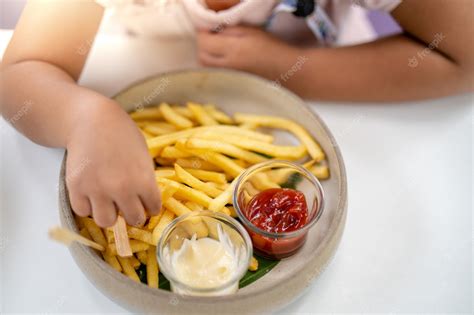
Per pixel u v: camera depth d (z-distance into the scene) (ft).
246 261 2.79
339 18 4.85
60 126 3.17
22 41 3.63
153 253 3.01
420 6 3.89
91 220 3.06
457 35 3.84
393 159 3.72
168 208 3.10
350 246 3.23
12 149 3.66
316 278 2.91
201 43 4.36
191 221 2.96
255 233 3.05
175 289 2.76
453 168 3.67
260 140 3.55
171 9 4.36
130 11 4.32
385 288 3.04
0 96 3.45
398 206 3.45
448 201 3.48
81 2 3.81
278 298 2.72
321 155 3.50
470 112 4.02
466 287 3.03
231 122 3.83
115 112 3.14
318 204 3.16
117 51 4.39
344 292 3.02
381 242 3.26
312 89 4.12
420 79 4.00
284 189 3.29
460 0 3.76
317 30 4.59
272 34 4.54
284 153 3.46
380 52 4.14
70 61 3.75
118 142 2.96
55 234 2.44
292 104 3.69
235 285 2.79
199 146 3.27
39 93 3.33
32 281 3.02
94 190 2.83
